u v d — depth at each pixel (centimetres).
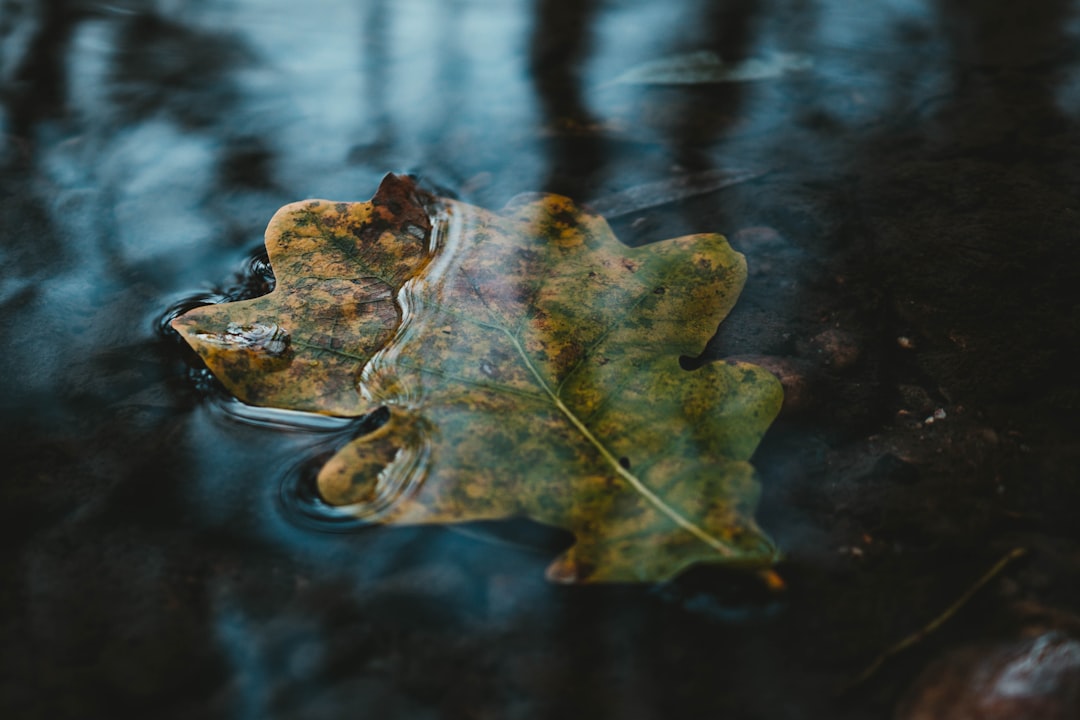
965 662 37
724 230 44
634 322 41
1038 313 42
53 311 42
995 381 41
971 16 53
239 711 36
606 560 38
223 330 41
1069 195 45
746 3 56
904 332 42
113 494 39
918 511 39
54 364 41
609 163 47
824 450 40
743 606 37
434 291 41
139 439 40
